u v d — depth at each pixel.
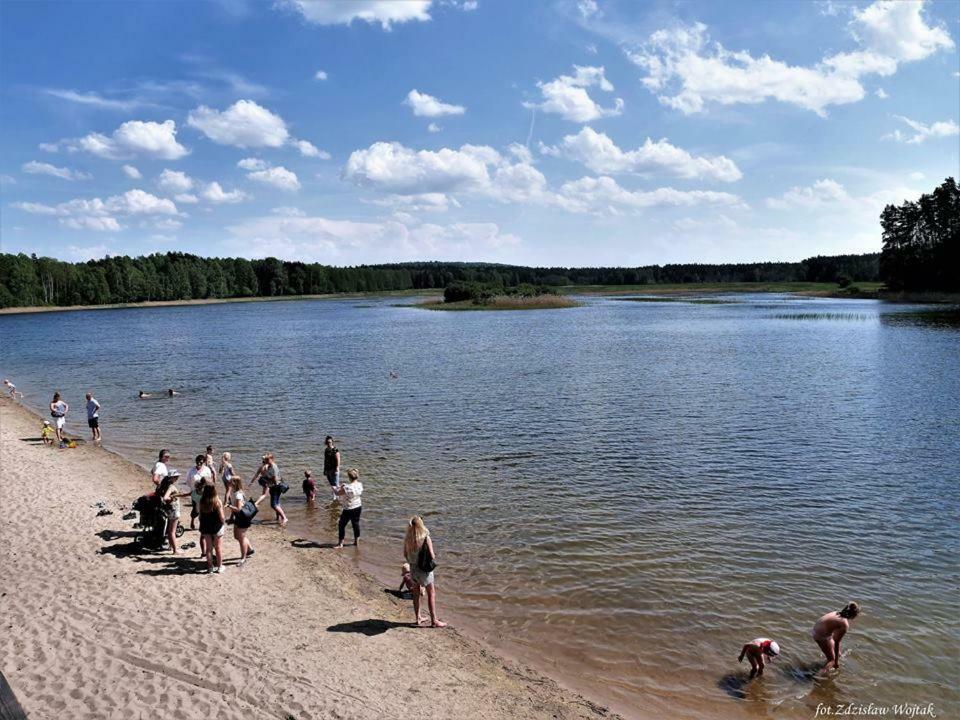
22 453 25.97
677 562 15.30
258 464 24.27
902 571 14.83
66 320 130.25
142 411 35.34
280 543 16.81
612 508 18.88
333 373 48.38
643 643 12.09
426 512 18.80
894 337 66.06
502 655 11.67
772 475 21.80
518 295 147.88
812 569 14.92
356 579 14.71
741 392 37.25
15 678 9.95
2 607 12.38
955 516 18.05
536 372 46.44
